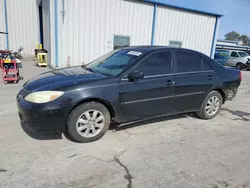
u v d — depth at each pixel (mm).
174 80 3906
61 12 9625
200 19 13641
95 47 10820
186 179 2533
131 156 2975
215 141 3615
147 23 11930
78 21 10102
